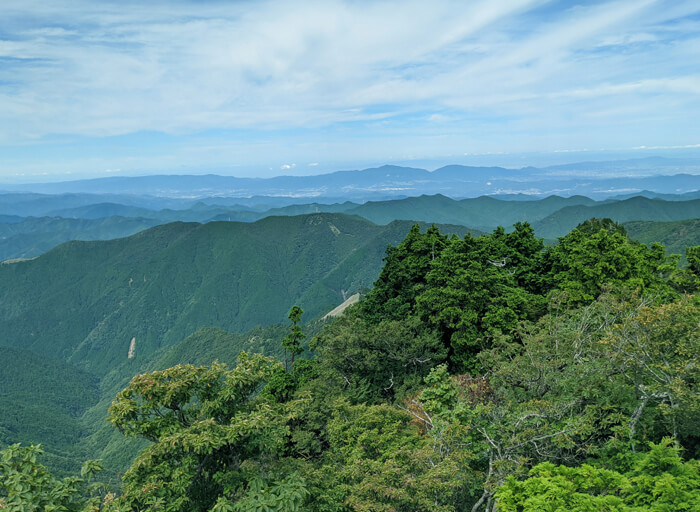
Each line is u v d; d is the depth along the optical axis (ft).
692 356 48.65
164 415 48.29
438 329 114.42
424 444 53.36
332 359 108.17
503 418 54.24
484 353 79.51
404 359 102.73
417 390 92.94
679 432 52.54
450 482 43.29
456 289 105.70
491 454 50.24
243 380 49.24
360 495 44.75
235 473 44.24
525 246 143.23
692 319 50.72
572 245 127.44
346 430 64.13
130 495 40.47
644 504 35.17
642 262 111.04
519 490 37.14
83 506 40.93
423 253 137.59
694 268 116.06
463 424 52.54
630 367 54.95
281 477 46.06
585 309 78.69
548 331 74.54
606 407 51.57
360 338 106.11
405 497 41.91
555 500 34.01
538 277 132.36
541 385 62.13
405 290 133.59
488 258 126.41
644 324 53.31
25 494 36.22
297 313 138.31
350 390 103.04
